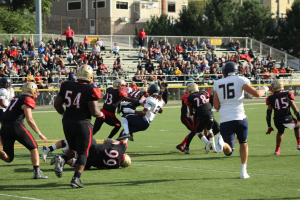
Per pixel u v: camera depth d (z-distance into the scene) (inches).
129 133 628.7
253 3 3321.9
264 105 1921.8
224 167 541.6
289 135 922.7
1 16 2982.3
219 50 2733.8
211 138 636.7
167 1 4146.2
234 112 444.1
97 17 3833.7
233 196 383.9
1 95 719.1
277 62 2817.4
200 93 640.4
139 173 501.4
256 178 465.7
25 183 446.3
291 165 551.2
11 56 1916.8
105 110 677.3
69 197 381.7
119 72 2036.2
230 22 3363.7
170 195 389.1
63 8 4042.8
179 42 2466.8
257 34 3277.6
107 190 410.9
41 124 1160.2
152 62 2178.9
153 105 633.6
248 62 2469.2
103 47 2410.2
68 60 2100.1
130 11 3900.1
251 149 710.5
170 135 936.3
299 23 3312.0
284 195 387.2
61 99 424.8
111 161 521.0
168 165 559.2
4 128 450.0
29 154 669.9
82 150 417.4
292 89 2299.5
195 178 469.4
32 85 457.1
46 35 2287.2
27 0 3425.2
